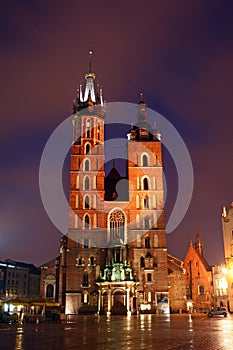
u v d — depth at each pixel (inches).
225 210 4416.8
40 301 2610.7
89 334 1181.1
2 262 5895.7
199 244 5457.7
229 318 2534.5
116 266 3848.4
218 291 4697.3
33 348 799.7
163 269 4020.7
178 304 4200.3
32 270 6555.1
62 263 4232.3
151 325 1683.1
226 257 4261.8
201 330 1310.3
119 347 812.6
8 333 1234.6
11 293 5885.8
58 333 1232.2
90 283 3969.0
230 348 770.2
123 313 3710.6
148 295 3954.2
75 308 3887.8
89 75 4820.4
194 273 5059.1
